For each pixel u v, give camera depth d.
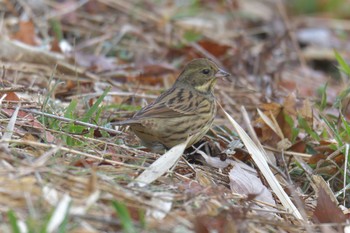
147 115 10.55
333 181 11.05
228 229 8.02
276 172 10.95
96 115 11.12
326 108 13.68
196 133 10.95
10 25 16.25
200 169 10.23
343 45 20.58
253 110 13.64
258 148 10.80
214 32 18.91
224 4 20.27
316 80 17.77
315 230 9.04
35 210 7.64
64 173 8.36
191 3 19.95
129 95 13.12
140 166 9.27
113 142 10.46
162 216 8.03
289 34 18.91
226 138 11.93
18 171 8.16
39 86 13.26
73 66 14.54
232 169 10.08
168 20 18.17
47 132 10.04
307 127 11.81
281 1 22.41
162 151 10.88
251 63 17.22
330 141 11.49
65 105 12.24
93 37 17.23
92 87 13.74
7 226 7.34
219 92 14.37
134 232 7.44
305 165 11.16
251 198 8.93
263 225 8.64
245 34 19.00
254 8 21.16
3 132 9.69
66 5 17.86
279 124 12.23
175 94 11.30
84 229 7.41
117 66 15.41
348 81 15.08
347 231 8.93
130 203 8.08
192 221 8.04
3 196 7.77
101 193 8.11
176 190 8.83
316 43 20.55
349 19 22.62
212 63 11.83
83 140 10.04
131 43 17.19
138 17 18.16
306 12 22.61
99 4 18.16
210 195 8.76
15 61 14.31
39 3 17.45
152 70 15.38
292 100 12.73
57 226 7.29
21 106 10.77
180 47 17.06
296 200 9.57
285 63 17.52
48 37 16.41
